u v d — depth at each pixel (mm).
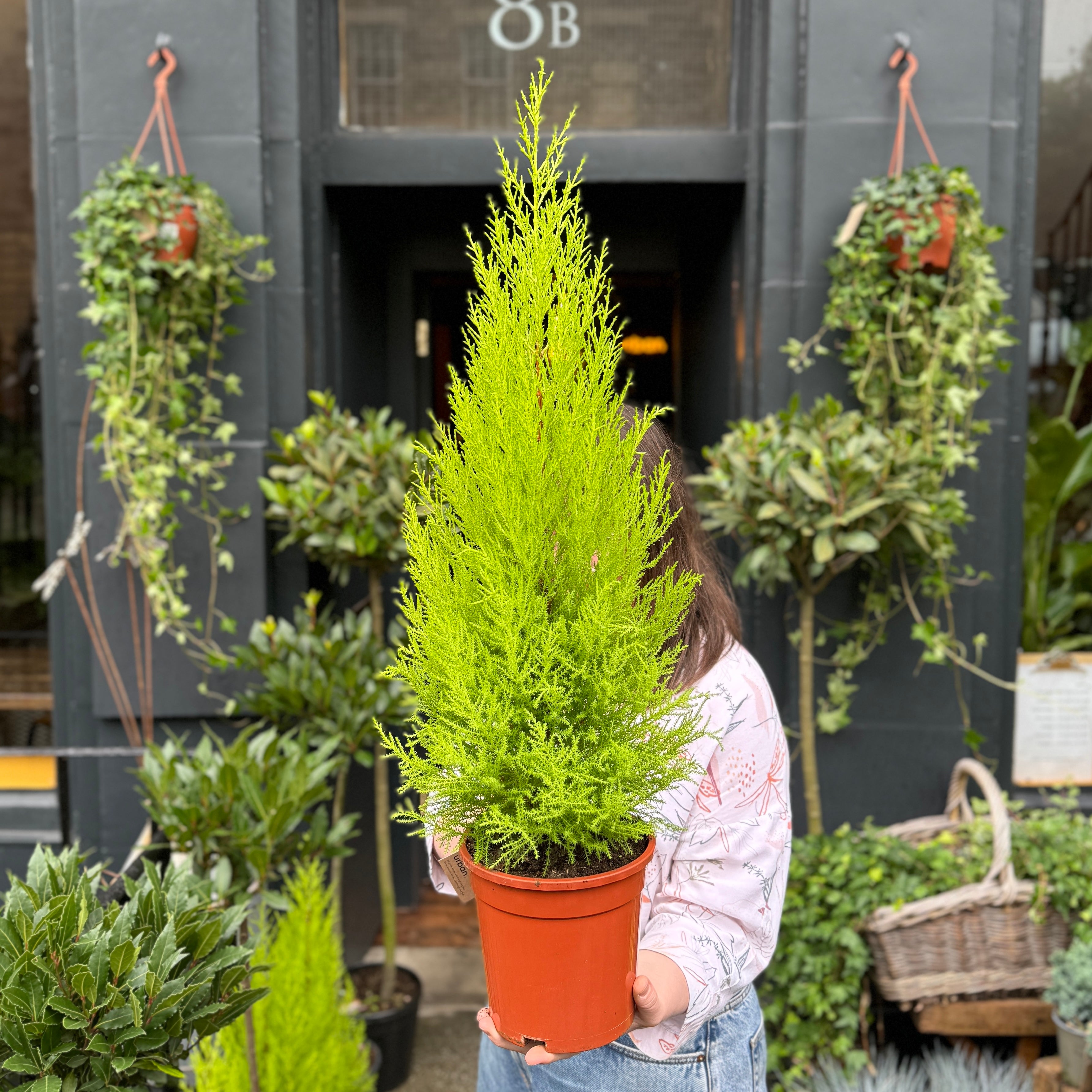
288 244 3008
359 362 3525
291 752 2133
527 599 930
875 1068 2477
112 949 1235
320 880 2133
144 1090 1261
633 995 1023
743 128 3146
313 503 2654
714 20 3168
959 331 2738
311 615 2859
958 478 3010
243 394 2979
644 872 1014
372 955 3658
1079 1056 2254
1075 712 3176
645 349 4484
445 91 3217
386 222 3822
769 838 1192
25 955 1176
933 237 2633
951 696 3027
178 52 2896
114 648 3008
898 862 2551
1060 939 2428
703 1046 1243
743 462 2574
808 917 2471
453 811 974
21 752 2508
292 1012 1924
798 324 2973
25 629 3340
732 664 1252
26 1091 1131
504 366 950
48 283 3062
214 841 1964
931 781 3043
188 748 3066
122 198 2594
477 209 3537
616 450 967
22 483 3336
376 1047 2781
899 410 2951
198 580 2994
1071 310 3217
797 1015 2502
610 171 3137
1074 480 3199
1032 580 3260
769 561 2600
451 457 986
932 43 2877
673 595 996
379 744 2867
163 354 2828
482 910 1003
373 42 3197
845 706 2975
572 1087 1285
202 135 2918
